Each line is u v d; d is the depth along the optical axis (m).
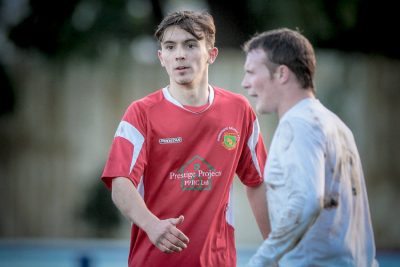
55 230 41.19
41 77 41.56
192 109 15.39
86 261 27.67
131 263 15.68
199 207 15.27
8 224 41.16
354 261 13.27
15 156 41.38
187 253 15.18
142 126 15.23
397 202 42.09
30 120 41.44
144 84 41.81
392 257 34.06
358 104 42.09
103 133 41.47
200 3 47.19
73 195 41.25
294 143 12.84
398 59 44.88
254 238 40.06
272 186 13.16
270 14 42.25
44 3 41.69
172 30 15.20
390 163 42.25
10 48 42.59
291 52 13.27
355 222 13.39
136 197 14.56
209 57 15.70
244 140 16.03
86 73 41.56
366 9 43.41
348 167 13.32
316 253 12.95
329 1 42.41
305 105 13.20
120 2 42.06
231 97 15.92
